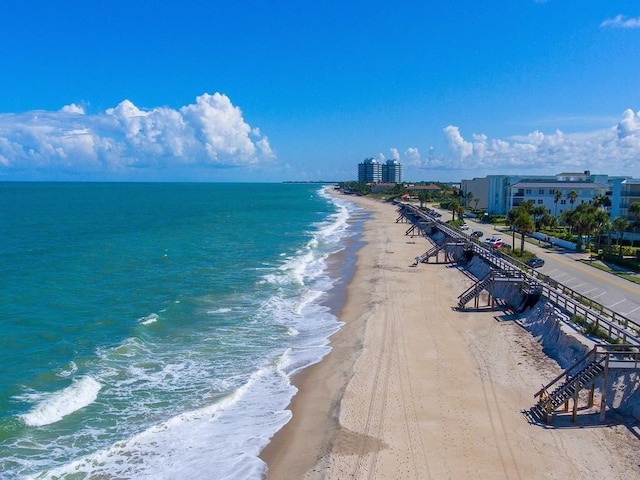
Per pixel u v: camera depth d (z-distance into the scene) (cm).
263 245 7981
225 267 6003
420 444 2220
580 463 2075
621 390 2509
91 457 2100
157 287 4881
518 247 6919
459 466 2061
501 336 3550
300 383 2862
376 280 5350
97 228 10012
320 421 2441
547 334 3416
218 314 4084
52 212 13900
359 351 3309
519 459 2106
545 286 3881
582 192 10512
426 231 9675
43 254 6594
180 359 3155
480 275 5438
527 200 10488
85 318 3847
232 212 15550
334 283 5284
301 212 15938
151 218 12694
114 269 5697
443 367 3034
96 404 2539
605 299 4125
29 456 2092
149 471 2038
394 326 3797
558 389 2464
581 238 6738
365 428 2358
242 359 3188
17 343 3288
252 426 2397
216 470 2056
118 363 3038
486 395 2669
